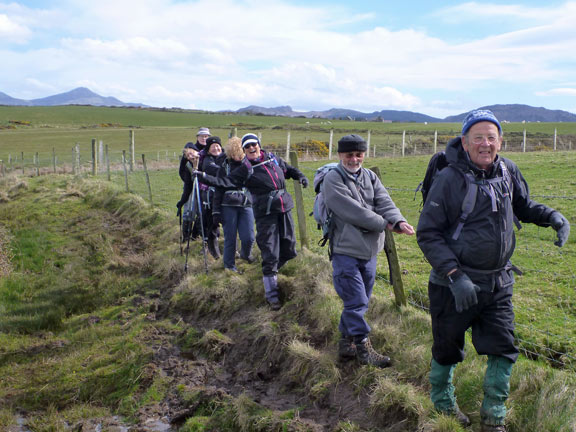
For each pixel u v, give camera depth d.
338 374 4.44
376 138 53.94
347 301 4.32
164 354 5.79
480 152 3.03
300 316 5.59
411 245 7.99
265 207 5.88
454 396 3.65
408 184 14.73
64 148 51.56
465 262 3.10
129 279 8.37
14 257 10.53
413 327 4.79
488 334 3.16
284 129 79.25
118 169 24.52
